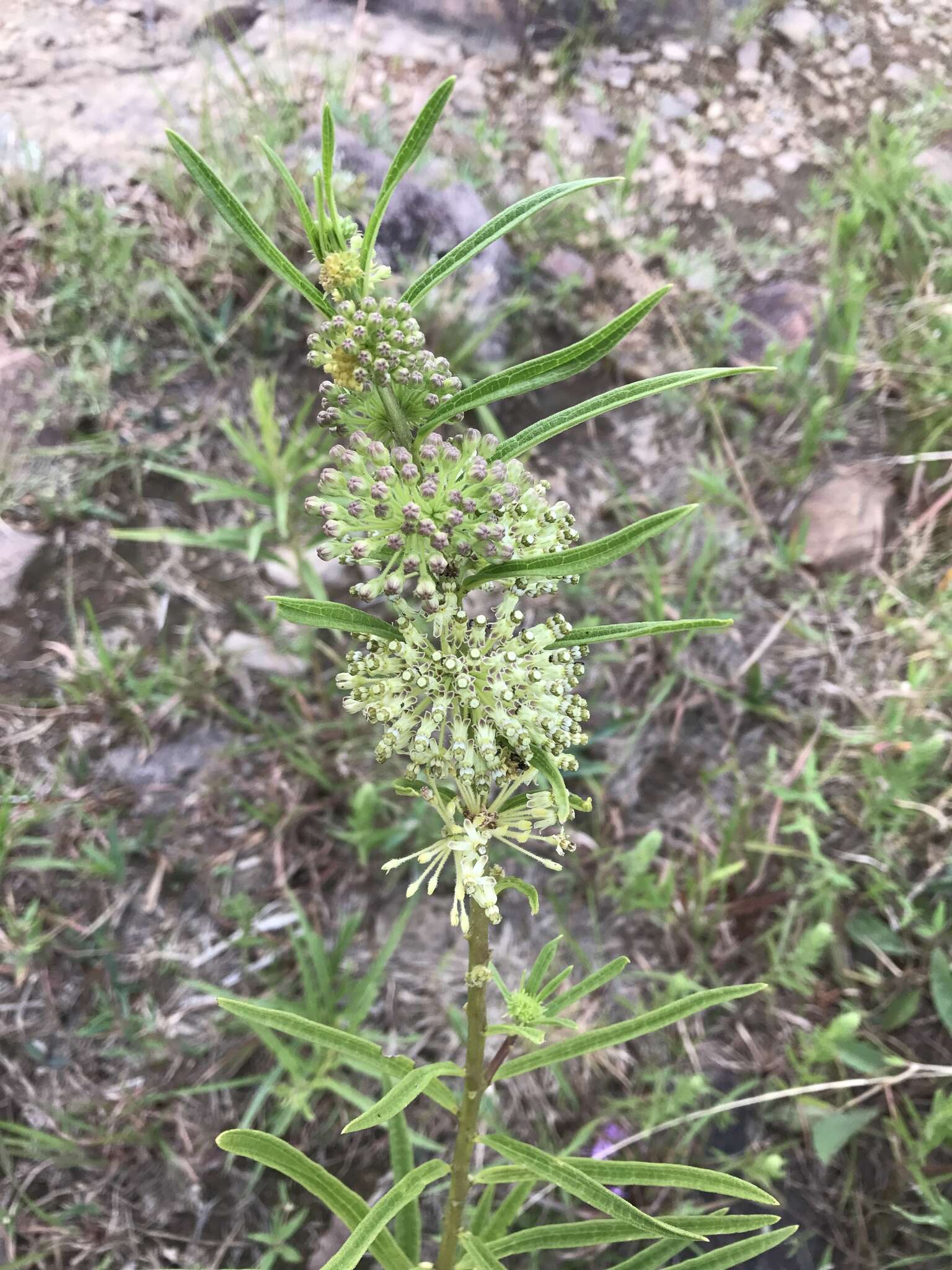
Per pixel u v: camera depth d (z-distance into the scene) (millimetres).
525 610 546
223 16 697
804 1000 476
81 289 579
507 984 478
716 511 586
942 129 722
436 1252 429
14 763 493
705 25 746
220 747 514
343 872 498
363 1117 218
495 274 595
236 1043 456
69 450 549
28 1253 419
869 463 594
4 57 659
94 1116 440
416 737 201
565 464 592
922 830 498
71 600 528
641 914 495
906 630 545
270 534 547
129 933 473
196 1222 431
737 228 667
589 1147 445
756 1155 448
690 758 535
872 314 631
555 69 714
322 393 192
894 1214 441
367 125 635
